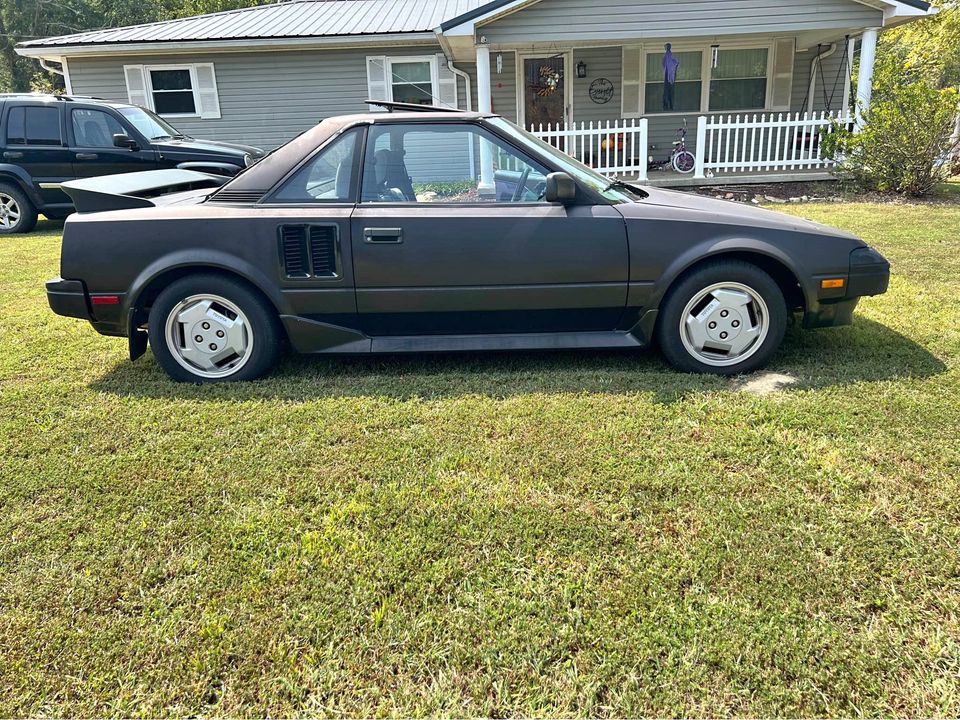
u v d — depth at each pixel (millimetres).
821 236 3871
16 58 34812
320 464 2992
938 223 8125
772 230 3850
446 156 3990
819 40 13852
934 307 4961
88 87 14703
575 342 3996
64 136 10156
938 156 10242
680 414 3365
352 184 3916
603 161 14992
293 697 1858
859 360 4035
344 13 15953
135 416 3521
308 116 14773
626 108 14633
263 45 13797
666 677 1890
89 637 2057
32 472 2959
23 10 34062
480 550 2396
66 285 3912
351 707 1826
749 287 3861
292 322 3920
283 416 3479
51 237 9727
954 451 2926
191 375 4027
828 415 3295
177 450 3146
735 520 2510
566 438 3154
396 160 3957
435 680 1900
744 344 3920
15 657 1991
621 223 3797
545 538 2451
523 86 14703
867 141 10531
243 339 3980
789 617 2068
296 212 3834
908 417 3242
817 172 12023
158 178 4832
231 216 3834
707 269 3850
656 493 2699
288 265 3832
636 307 3904
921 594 2145
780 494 2664
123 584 2268
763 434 3129
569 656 1963
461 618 2098
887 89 10852
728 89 14422
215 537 2500
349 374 4121
